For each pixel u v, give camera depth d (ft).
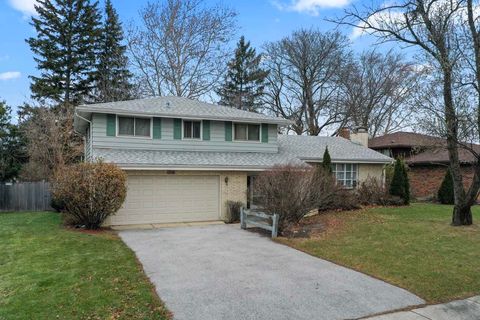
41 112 82.64
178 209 53.01
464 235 36.99
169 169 50.96
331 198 55.42
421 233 38.37
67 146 81.20
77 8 110.22
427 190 80.07
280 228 41.37
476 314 19.33
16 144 85.46
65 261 28.50
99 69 112.06
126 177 47.67
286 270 26.84
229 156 59.06
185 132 59.16
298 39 121.80
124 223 49.98
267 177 44.70
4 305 19.58
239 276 25.34
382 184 68.90
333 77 121.90
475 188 40.86
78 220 44.98
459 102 37.70
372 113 122.83
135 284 23.17
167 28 102.12
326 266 27.86
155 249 33.78
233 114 62.59
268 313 19.15
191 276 25.29
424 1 39.81
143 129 56.65
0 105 84.64
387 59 118.83
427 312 19.49
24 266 27.04
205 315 18.83
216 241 37.70
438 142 40.81
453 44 38.60
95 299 20.40
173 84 103.60
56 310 18.92
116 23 115.96
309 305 20.24
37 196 64.75
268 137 64.85
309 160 66.28
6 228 43.21
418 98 45.24
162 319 18.21
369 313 19.29
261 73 133.28
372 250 32.01
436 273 25.48
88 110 52.65
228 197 55.52
